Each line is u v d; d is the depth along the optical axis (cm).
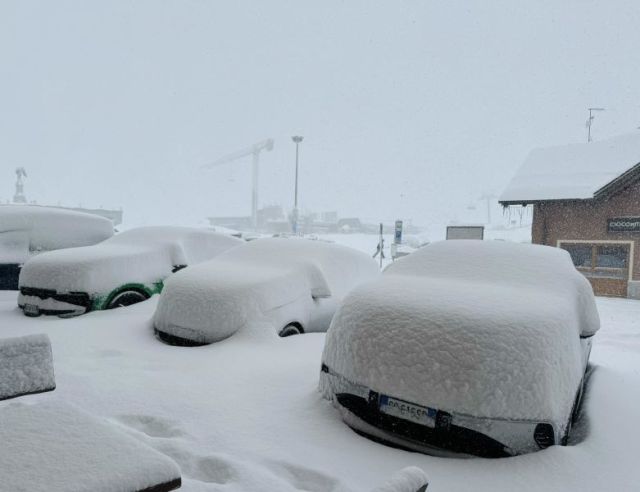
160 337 552
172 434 325
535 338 308
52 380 219
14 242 827
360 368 333
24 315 661
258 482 263
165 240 760
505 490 268
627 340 786
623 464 290
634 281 1493
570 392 315
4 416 182
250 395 390
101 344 526
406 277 418
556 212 1675
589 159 1797
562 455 293
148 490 147
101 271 659
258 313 530
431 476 280
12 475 142
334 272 643
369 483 272
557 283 397
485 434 295
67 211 900
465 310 327
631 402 379
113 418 346
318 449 309
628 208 1541
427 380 307
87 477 143
